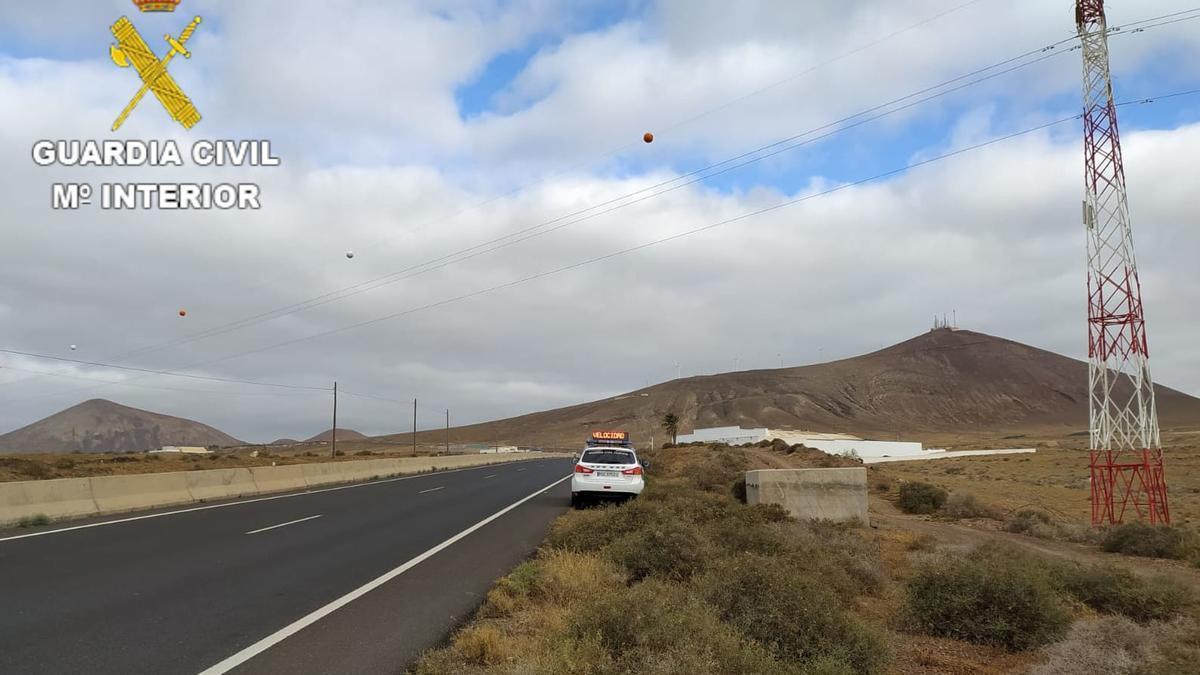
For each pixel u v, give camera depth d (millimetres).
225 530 16906
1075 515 33562
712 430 115938
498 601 8938
